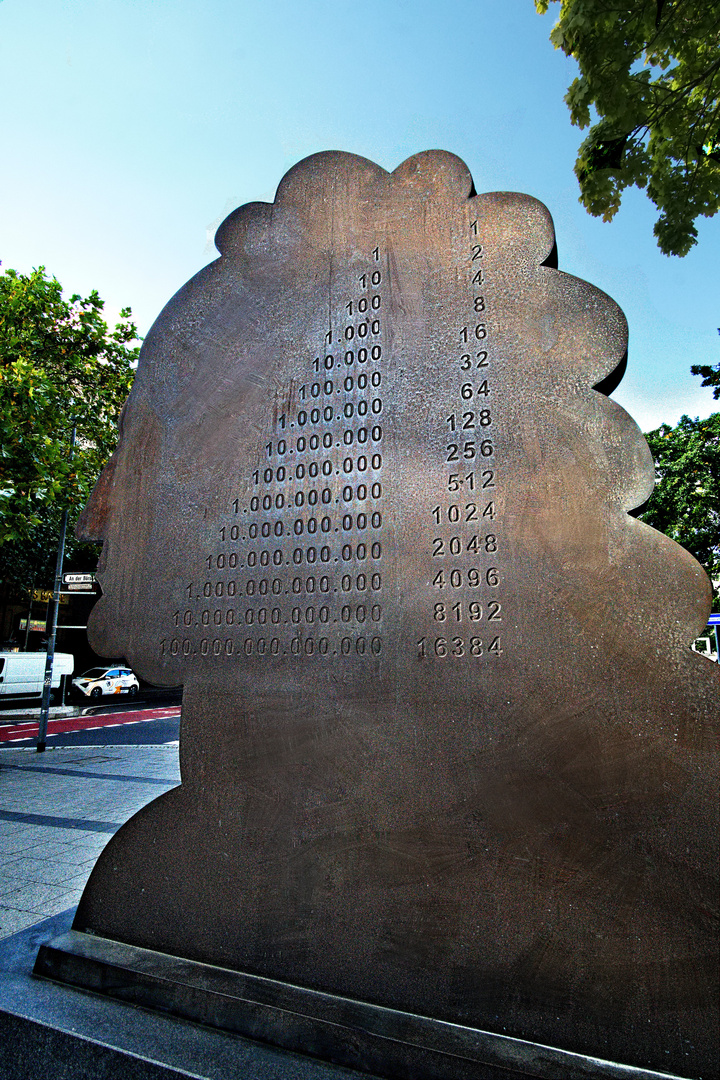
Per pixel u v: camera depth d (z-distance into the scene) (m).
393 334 2.59
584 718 2.00
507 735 2.08
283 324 2.83
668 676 1.93
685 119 3.41
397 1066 1.82
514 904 1.96
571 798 1.96
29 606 23.64
